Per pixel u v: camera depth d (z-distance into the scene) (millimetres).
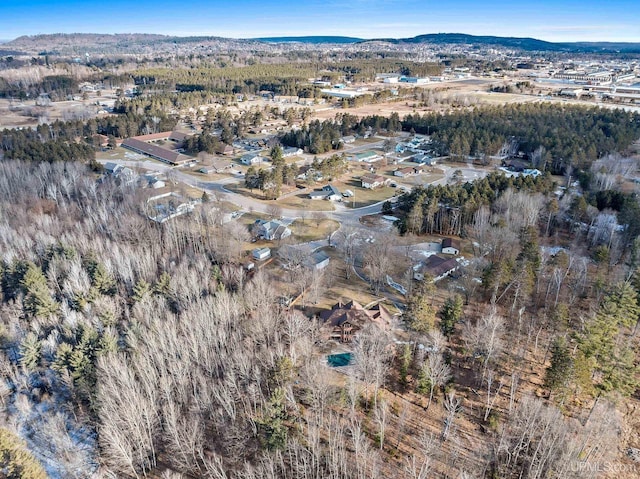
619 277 84438
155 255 101188
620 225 110375
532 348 74188
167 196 140875
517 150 189250
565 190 133375
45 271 93938
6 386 66812
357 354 63344
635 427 60094
